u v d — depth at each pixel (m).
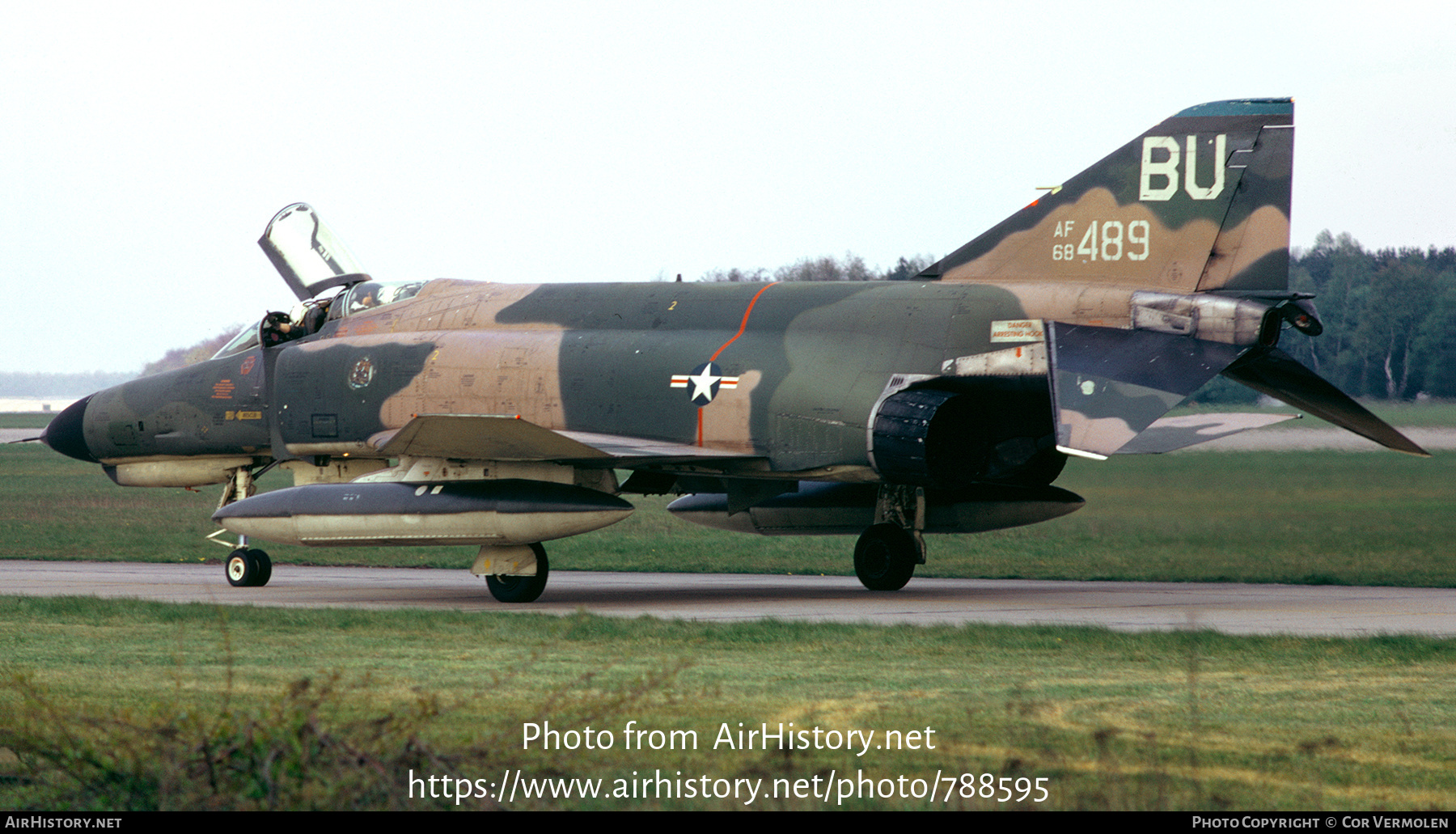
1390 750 8.88
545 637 14.40
